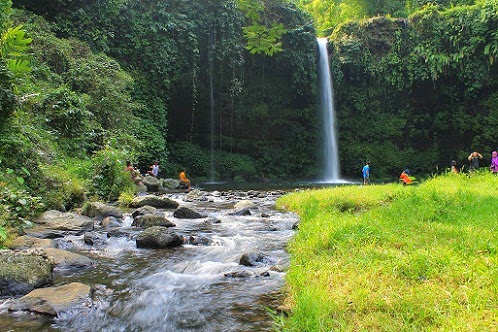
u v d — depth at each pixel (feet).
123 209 33.27
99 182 37.73
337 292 11.37
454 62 85.81
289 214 31.07
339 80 90.33
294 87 89.51
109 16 69.51
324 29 115.85
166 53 74.59
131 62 73.31
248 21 82.48
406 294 10.68
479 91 88.53
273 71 88.38
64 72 51.49
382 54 90.89
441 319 9.21
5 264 13.83
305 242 17.89
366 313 10.09
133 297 13.17
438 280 11.60
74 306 12.21
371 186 41.93
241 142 93.20
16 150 26.20
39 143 32.27
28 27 49.49
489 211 21.38
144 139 68.59
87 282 14.74
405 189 32.55
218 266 16.76
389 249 14.74
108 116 53.16
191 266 16.83
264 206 37.52
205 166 87.51
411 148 94.84
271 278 14.89
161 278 15.15
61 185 29.89
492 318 8.91
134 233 23.08
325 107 92.68
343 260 14.19
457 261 12.66
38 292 12.86
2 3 26.07
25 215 23.03
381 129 94.12
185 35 77.05
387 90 92.07
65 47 52.75
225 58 82.12
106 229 24.52
